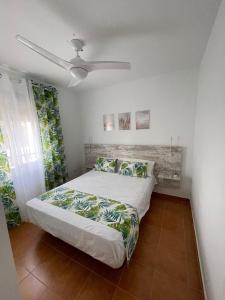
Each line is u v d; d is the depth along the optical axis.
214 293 1.02
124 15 1.26
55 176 3.03
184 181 2.80
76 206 1.76
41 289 1.36
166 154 2.79
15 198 2.26
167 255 1.66
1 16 1.20
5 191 2.13
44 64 2.07
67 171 3.48
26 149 2.46
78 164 3.82
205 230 1.40
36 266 1.58
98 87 3.26
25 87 2.38
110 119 3.30
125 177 2.76
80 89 3.36
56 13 1.20
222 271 0.88
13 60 1.94
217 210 1.03
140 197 2.02
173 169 2.78
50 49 1.72
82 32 1.44
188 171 2.73
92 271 1.51
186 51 1.85
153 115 2.84
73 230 1.46
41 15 1.21
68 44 1.64
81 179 2.71
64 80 2.73
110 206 1.76
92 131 3.62
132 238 1.48
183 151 2.71
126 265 1.52
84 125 3.70
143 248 1.76
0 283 0.59
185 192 2.83
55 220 1.59
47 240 1.95
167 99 2.67
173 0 1.13
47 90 2.77
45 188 2.76
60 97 3.18
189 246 1.78
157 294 1.29
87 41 1.59
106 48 1.75
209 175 1.32
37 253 1.74
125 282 1.39
